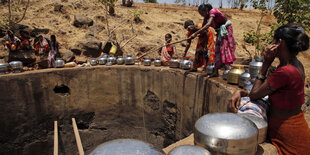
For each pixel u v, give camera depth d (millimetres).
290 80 1661
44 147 6188
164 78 5637
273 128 1888
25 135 5777
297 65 1729
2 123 5367
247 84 2820
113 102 6543
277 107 1836
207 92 4141
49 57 6695
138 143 1344
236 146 1464
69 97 6250
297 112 1769
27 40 6777
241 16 15500
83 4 10547
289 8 5109
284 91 1729
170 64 5707
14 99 5445
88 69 6285
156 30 10227
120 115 6629
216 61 4180
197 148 1505
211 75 4297
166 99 5695
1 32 7195
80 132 6602
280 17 5305
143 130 6480
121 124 6688
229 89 3326
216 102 3775
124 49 8227
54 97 6066
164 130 6008
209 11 4145
